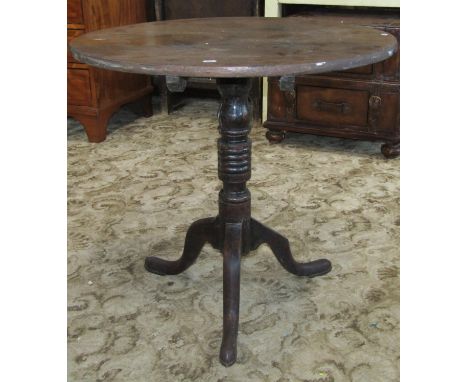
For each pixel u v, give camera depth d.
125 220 2.19
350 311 1.63
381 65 2.60
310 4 2.95
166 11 3.35
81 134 3.17
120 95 3.17
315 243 1.99
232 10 3.22
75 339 1.54
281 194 2.38
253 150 2.89
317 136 3.10
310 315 1.61
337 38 1.46
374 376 1.38
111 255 1.95
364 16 2.80
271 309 1.64
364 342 1.50
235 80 1.43
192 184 2.50
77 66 2.92
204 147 2.95
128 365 1.44
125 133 3.18
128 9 3.18
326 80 2.72
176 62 1.18
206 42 1.42
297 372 1.40
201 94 3.81
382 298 1.68
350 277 1.79
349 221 2.14
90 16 2.88
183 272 1.85
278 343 1.50
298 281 1.78
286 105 2.85
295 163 2.71
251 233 1.66
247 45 1.37
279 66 1.14
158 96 3.85
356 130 2.75
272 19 1.82
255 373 1.40
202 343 1.51
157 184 2.50
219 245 1.64
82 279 1.81
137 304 1.68
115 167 2.70
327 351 1.47
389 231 2.06
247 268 1.86
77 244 2.02
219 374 1.40
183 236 2.07
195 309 1.66
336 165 2.69
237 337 1.51
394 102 2.63
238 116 1.48
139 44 1.40
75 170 2.67
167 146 2.97
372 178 2.53
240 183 1.56
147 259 1.85
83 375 1.41
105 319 1.62
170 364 1.44
